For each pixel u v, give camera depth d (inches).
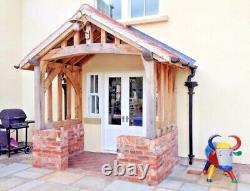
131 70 330.6
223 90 294.7
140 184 228.2
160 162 234.8
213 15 297.7
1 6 381.7
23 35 410.3
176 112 313.9
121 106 337.7
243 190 215.9
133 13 345.1
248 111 285.1
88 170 268.2
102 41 244.1
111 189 217.3
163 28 321.4
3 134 333.7
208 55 300.2
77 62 342.0
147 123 228.4
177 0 314.2
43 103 282.5
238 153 241.1
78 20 247.6
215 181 236.7
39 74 278.1
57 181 235.9
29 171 263.7
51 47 266.4
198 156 306.7
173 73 301.6
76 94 346.3
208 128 301.6
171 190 215.3
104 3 359.6
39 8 397.1
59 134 267.1
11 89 396.5
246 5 284.2
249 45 283.6
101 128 346.3
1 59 381.7
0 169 270.1
